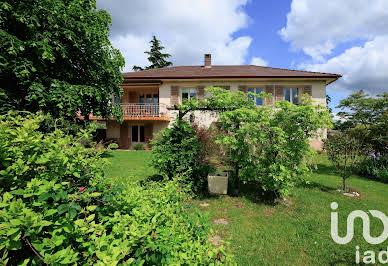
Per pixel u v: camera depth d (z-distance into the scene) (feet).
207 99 16.37
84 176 5.09
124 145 44.91
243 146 14.71
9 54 16.02
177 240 4.52
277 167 14.19
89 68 26.16
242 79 40.86
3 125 4.62
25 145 4.43
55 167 4.42
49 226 3.63
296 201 15.01
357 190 17.57
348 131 30.58
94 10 27.02
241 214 12.77
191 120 18.49
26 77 17.30
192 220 6.21
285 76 38.96
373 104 30.12
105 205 4.96
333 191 17.47
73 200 3.87
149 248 4.08
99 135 46.03
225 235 10.32
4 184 4.10
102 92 26.73
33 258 3.40
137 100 49.06
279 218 12.25
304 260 8.58
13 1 16.97
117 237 4.30
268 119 14.39
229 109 15.74
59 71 21.66
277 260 8.54
